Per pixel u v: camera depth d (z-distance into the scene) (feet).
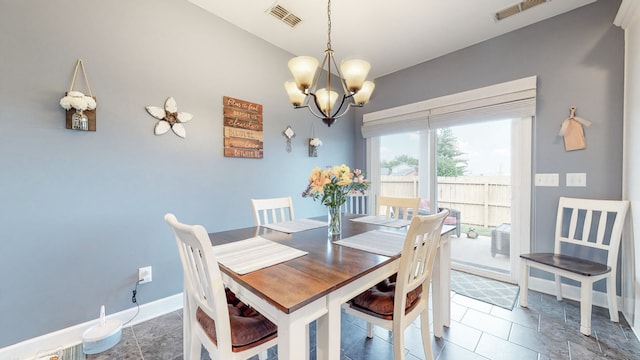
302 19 7.63
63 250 5.22
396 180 11.41
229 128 7.85
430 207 10.25
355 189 5.39
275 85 9.16
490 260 8.90
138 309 6.19
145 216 6.28
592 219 6.94
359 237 4.97
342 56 9.85
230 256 3.87
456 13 7.27
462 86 9.17
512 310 6.62
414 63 10.28
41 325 5.02
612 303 5.94
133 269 6.11
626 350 5.02
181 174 6.88
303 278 3.08
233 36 7.92
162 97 6.50
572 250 7.23
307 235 5.18
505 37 8.24
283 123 9.49
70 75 5.23
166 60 6.56
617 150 6.48
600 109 6.70
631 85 5.96
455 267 9.59
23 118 4.77
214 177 7.56
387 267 3.99
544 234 7.64
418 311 4.38
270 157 9.08
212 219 7.53
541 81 7.59
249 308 4.00
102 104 5.61
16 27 4.70
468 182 9.36
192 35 7.02
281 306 2.46
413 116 10.33
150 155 6.33
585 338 5.42
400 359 3.85
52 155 5.07
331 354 3.05
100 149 5.61
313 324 6.15
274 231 5.53
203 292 3.41
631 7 5.55
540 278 7.70
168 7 6.58
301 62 4.68
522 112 7.77
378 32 8.23
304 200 10.24
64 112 5.17
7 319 4.71
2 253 4.64
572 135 7.06
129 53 5.97
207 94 7.36
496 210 8.73
